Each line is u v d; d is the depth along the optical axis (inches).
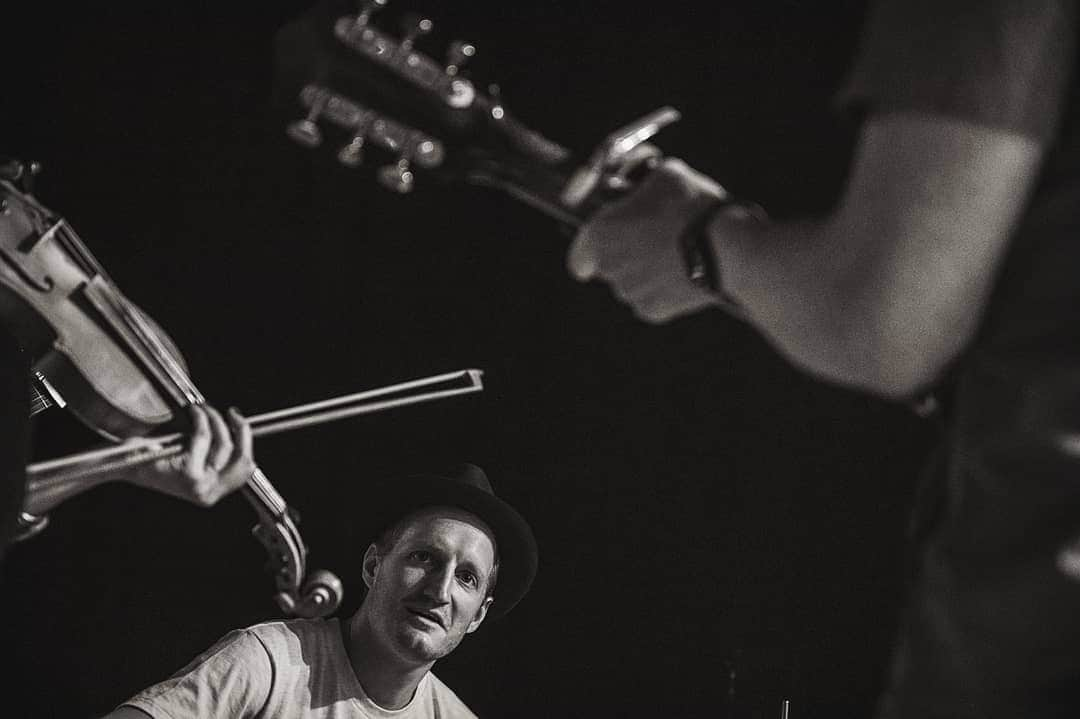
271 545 106.0
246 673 118.7
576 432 212.4
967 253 47.1
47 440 187.3
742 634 210.7
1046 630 48.1
